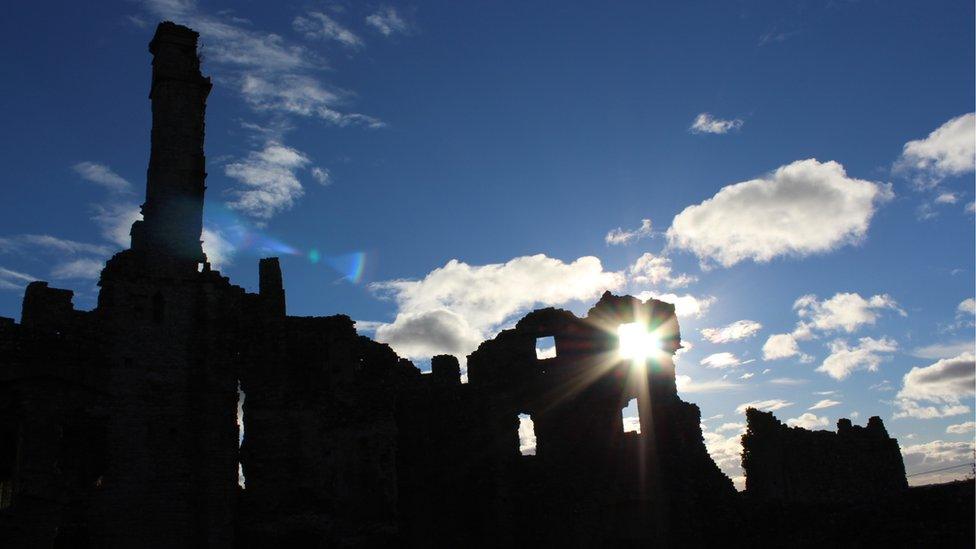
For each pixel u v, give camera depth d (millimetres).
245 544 42969
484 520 51438
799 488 54656
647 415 53969
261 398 46406
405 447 52531
